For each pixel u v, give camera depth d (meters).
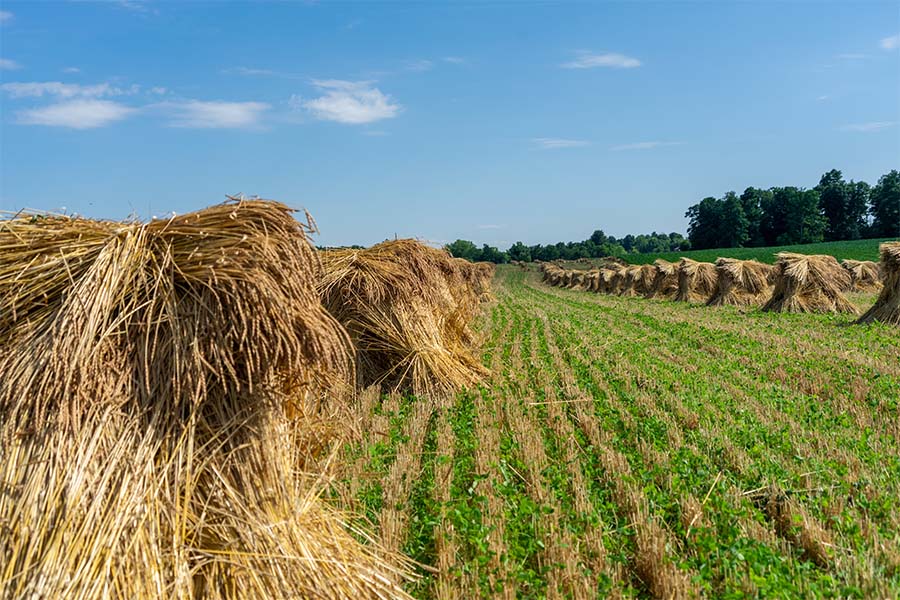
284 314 4.45
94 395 4.16
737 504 6.09
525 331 21.16
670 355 14.98
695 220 127.00
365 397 10.49
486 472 7.17
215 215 4.78
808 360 13.39
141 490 4.02
